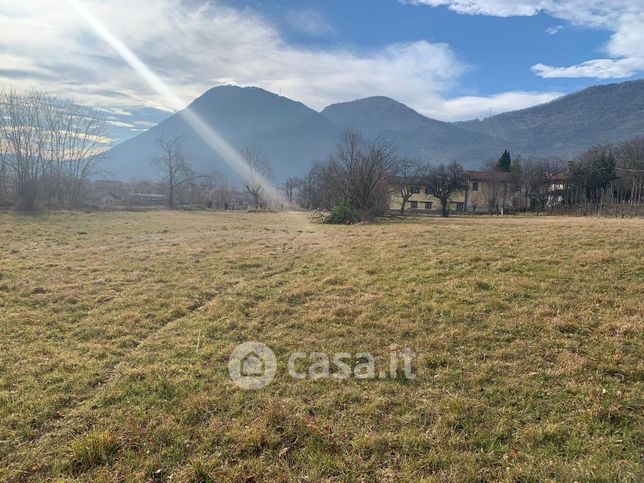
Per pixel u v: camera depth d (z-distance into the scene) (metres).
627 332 5.96
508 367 5.27
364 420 4.30
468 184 66.75
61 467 3.64
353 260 12.21
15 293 9.05
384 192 39.03
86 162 54.12
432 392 4.79
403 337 6.39
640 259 9.59
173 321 7.49
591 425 4.04
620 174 54.19
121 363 5.70
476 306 7.38
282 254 14.30
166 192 81.25
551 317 6.68
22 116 42.69
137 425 4.21
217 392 4.88
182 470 3.62
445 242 14.51
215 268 12.01
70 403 4.70
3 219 29.09
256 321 7.30
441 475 3.49
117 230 24.20
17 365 5.57
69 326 7.14
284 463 3.70
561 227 18.47
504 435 3.97
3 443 3.97
